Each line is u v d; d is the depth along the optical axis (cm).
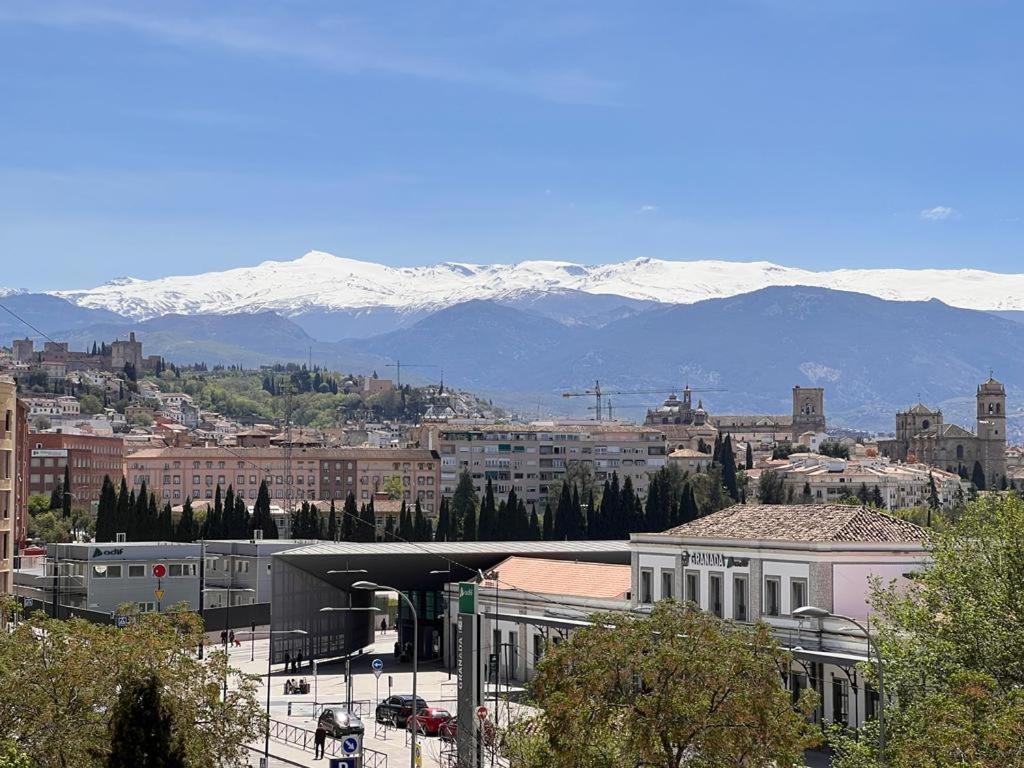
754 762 5712
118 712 5866
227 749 6694
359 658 16000
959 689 5712
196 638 7050
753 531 10538
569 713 5741
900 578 9844
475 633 8519
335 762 7994
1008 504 7050
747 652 5856
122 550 18050
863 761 6016
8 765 5659
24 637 6612
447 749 9769
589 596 12531
